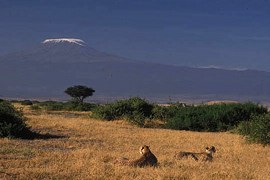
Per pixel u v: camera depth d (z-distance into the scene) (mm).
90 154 24469
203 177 19203
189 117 50219
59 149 27938
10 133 33500
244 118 50375
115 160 22188
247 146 31469
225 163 23141
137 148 28969
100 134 37312
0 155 23938
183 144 32156
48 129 39844
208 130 49062
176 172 19750
